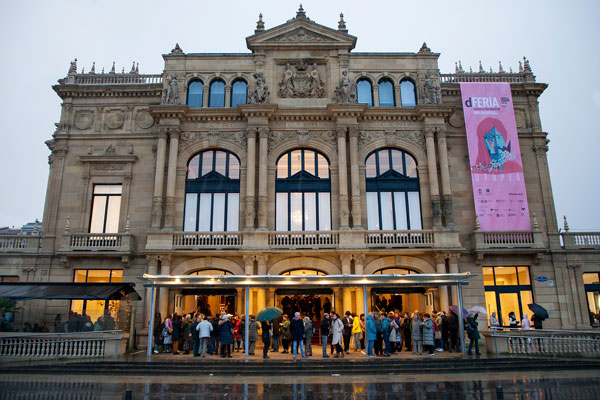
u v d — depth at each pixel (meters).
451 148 33.62
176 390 14.99
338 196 31.80
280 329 25.45
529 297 31.34
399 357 21.72
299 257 30.22
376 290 28.34
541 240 31.27
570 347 22.20
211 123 33.06
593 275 31.97
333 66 34.34
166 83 33.78
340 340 22.08
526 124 34.56
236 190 32.25
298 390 14.99
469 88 33.84
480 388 15.17
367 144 32.84
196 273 31.11
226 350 23.14
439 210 31.16
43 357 20.92
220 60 34.50
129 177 32.56
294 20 34.53
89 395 13.99
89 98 34.31
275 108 32.25
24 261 30.98
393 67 34.62
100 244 30.88
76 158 33.03
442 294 29.19
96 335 23.19
